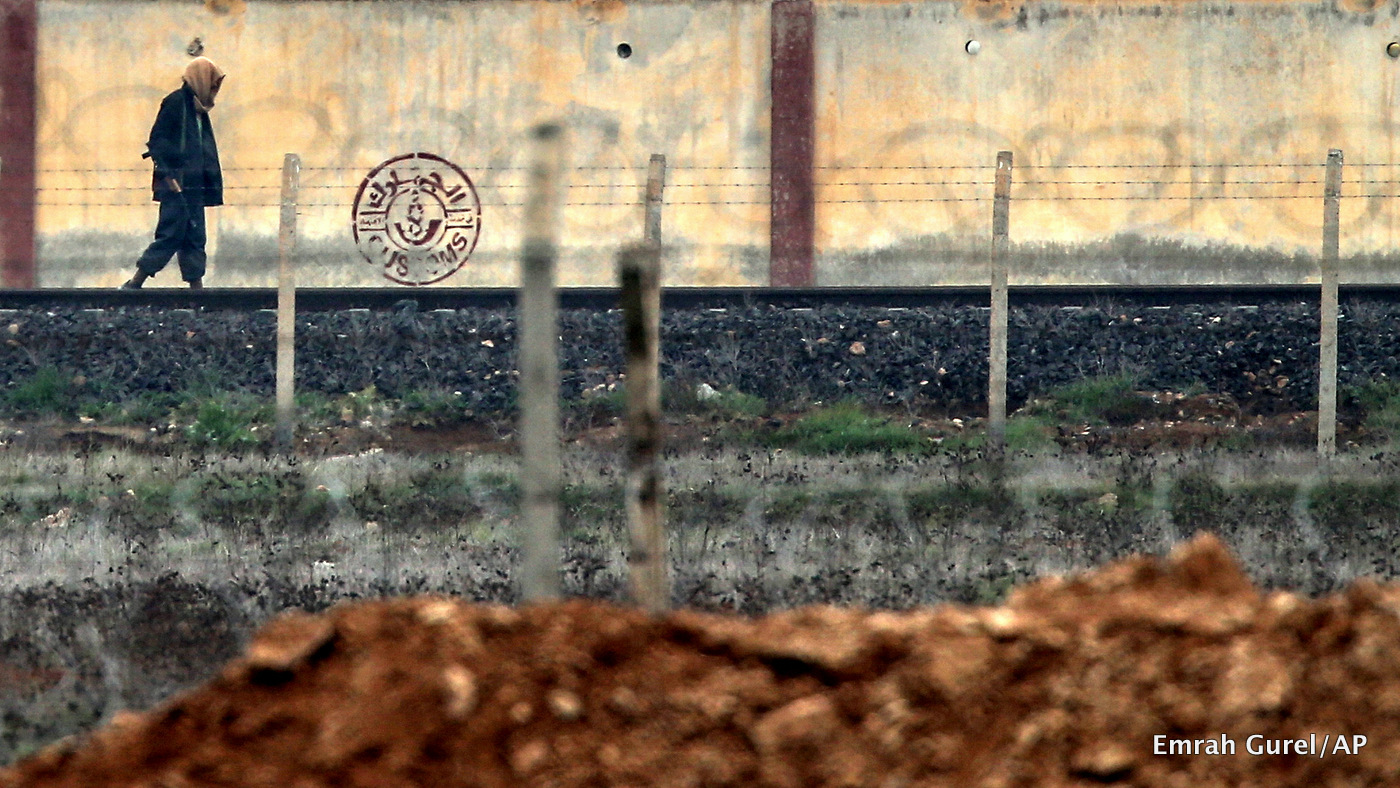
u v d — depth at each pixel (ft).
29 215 335.26
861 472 165.68
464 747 59.11
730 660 60.34
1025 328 237.04
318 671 62.13
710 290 255.70
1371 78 336.90
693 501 147.74
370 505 150.61
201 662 92.63
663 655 60.59
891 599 107.04
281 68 336.49
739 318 238.89
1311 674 60.85
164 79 336.70
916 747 58.65
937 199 335.67
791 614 62.39
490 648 61.26
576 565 119.55
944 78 336.70
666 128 336.29
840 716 59.00
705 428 203.51
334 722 60.08
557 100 336.29
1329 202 184.85
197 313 244.83
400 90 336.49
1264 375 226.38
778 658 59.93
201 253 305.32
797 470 166.91
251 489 158.51
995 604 106.01
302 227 335.88
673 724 59.06
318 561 126.82
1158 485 153.69
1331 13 336.08
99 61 336.49
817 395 224.12
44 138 336.29
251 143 335.88
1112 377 223.71
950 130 336.29
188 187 303.48
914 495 148.97
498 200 335.06
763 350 231.91
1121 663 60.08
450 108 336.08
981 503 146.30
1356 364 229.45
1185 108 336.08
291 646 62.23
